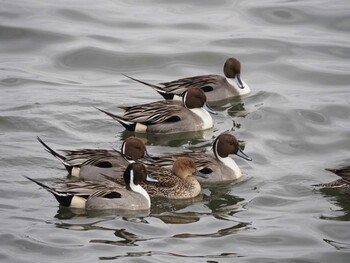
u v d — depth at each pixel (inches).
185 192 636.7
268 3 1058.1
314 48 947.3
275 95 837.8
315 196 634.2
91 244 552.1
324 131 754.8
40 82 856.3
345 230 586.2
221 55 934.4
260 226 588.4
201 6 1059.9
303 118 779.4
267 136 745.0
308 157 705.6
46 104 789.9
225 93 845.8
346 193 636.7
